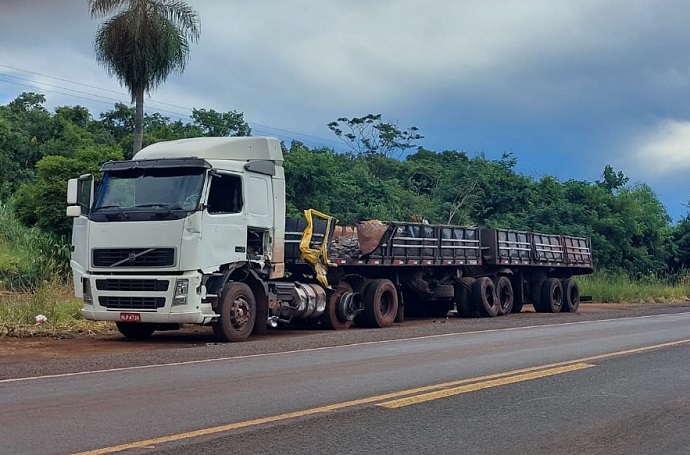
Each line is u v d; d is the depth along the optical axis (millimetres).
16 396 8445
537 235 25453
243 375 10016
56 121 43750
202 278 13953
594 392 9109
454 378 9875
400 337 15422
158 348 13727
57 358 12219
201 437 6672
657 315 23281
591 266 29281
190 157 14422
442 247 21062
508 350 13008
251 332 15539
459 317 23172
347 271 18734
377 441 6711
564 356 12203
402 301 20344
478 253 22797
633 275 44000
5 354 12781
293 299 16734
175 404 8055
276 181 16000
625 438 7031
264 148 15688
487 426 7352
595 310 27984
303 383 9414
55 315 16812
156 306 13836
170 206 13922
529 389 9227
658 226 48062
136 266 13930
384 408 8008
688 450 6680
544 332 16672
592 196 45781
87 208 14469
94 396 8469
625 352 12750
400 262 19406
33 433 6734
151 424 7125
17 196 28109
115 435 6695
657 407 8336
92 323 16984
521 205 45219
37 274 21375
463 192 45688
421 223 20406
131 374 10055
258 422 7266
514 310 26109
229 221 14547
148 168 14320
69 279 21250
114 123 48594
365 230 18438
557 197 45938
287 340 14609
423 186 52406
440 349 13156
